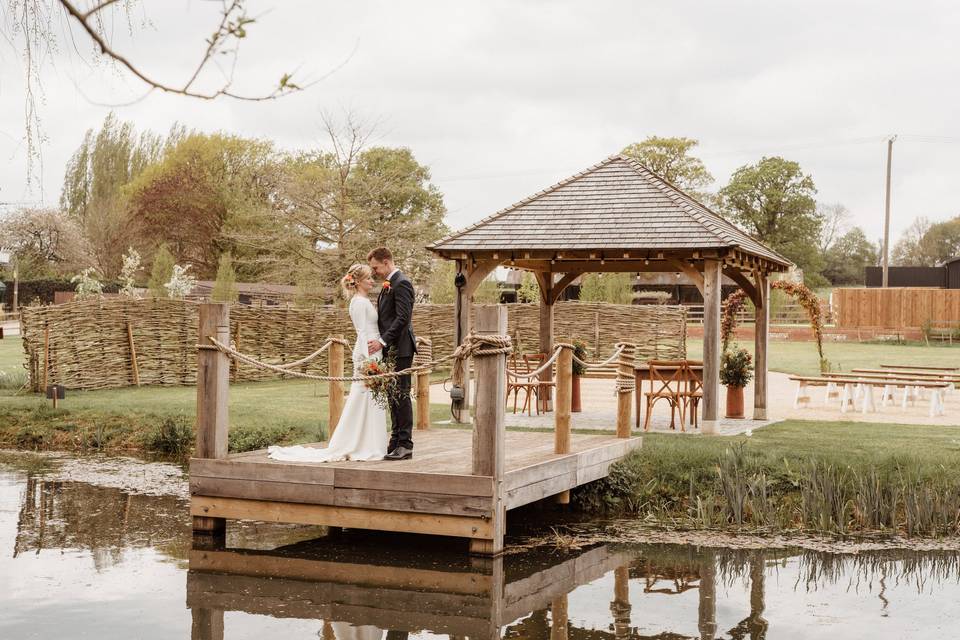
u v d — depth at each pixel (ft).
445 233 113.50
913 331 136.26
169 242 204.95
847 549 30.81
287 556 29.55
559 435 34.30
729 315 61.57
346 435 32.12
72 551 29.94
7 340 129.49
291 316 83.87
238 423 50.06
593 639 21.71
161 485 41.27
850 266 318.45
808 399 64.69
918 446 40.75
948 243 315.78
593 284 119.96
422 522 28.89
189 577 26.94
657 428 50.49
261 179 182.39
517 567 28.43
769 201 233.14
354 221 101.65
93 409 57.11
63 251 197.47
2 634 21.65
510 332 98.89
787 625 22.85
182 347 76.07
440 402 64.23
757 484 34.55
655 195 53.16
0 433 54.08
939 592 25.84
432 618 23.31
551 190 56.34
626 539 32.17
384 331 31.91
